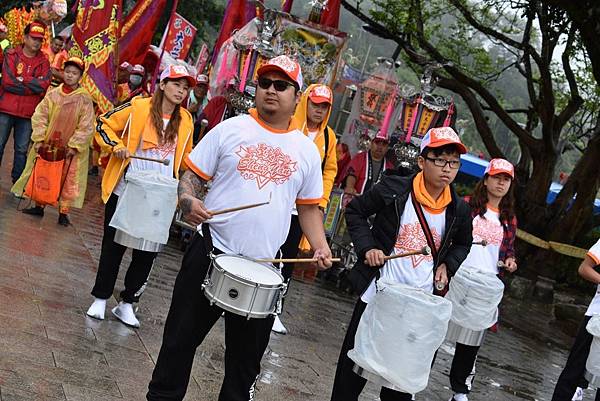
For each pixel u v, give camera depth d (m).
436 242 5.02
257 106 4.29
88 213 11.80
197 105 13.29
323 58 10.70
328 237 11.70
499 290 6.55
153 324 6.78
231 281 4.00
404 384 4.46
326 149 7.75
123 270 8.61
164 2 13.18
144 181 6.24
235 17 11.64
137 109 6.65
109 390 4.94
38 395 4.55
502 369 9.45
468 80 22.14
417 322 4.43
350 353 4.67
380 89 11.51
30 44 10.91
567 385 6.39
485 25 24.08
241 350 4.29
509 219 7.11
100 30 10.67
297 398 5.84
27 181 10.05
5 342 5.26
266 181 4.28
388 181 5.07
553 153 20.77
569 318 15.16
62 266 7.80
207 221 4.28
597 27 17.92
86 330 6.04
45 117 9.82
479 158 33.75
